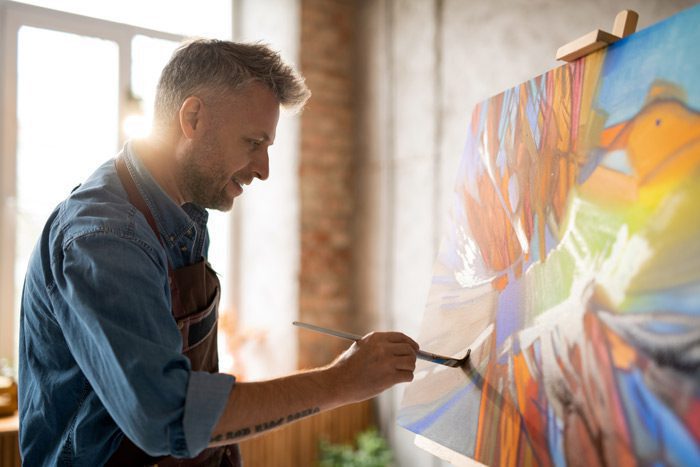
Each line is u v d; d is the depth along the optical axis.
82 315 1.00
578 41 1.17
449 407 1.30
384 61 3.39
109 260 1.02
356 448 3.36
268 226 3.69
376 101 3.45
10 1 3.35
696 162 0.91
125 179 1.28
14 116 3.36
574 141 1.15
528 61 2.59
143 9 3.70
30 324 1.20
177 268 1.33
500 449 1.15
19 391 1.25
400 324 3.27
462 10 2.92
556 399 1.05
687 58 0.96
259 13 3.78
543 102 1.25
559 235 1.14
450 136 2.98
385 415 3.34
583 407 1.00
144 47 3.70
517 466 1.10
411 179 3.21
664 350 0.89
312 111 3.49
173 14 3.79
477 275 1.35
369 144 3.50
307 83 3.47
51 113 3.46
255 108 1.24
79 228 1.06
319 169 3.52
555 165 1.19
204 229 1.45
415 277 3.18
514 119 1.33
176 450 0.99
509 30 2.68
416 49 3.19
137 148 1.31
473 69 2.86
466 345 1.31
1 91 3.34
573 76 1.19
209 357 1.42
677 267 0.90
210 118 1.22
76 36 3.52
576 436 1.00
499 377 1.19
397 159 3.31
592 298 1.03
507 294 1.24
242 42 1.30
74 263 1.03
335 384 1.13
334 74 3.56
